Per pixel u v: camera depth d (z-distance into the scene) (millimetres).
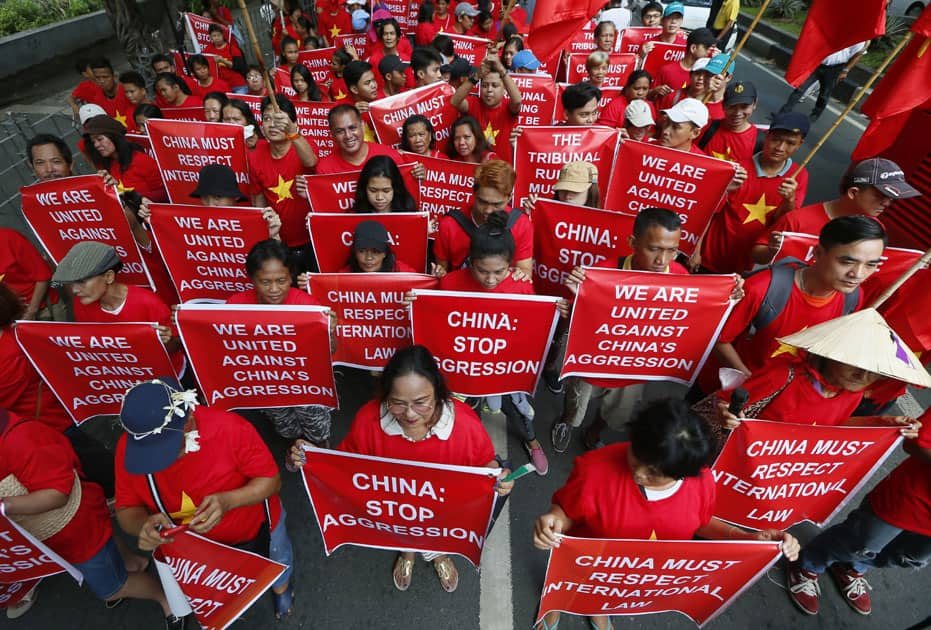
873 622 3344
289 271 3383
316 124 6930
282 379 3574
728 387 2811
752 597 3443
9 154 9227
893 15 13594
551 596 2607
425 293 3379
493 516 2711
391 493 2633
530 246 4227
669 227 3184
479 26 11062
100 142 5383
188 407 2260
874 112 3859
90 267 3193
